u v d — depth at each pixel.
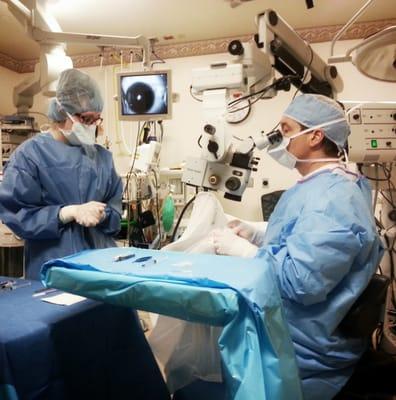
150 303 0.64
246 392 0.56
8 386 0.69
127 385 1.05
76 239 1.40
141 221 3.03
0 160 3.20
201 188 1.66
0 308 0.88
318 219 1.06
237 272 0.70
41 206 1.41
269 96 1.62
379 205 2.23
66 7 3.01
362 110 1.98
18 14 1.95
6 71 4.21
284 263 1.05
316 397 1.12
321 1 2.95
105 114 4.03
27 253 1.45
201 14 3.18
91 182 1.49
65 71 1.46
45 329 0.79
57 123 1.51
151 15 3.18
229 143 1.50
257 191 3.72
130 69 3.96
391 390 1.30
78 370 0.90
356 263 1.12
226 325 0.59
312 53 1.71
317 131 1.29
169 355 1.07
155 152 3.13
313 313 1.10
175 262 0.79
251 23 3.37
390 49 1.50
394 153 1.98
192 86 1.52
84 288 0.70
